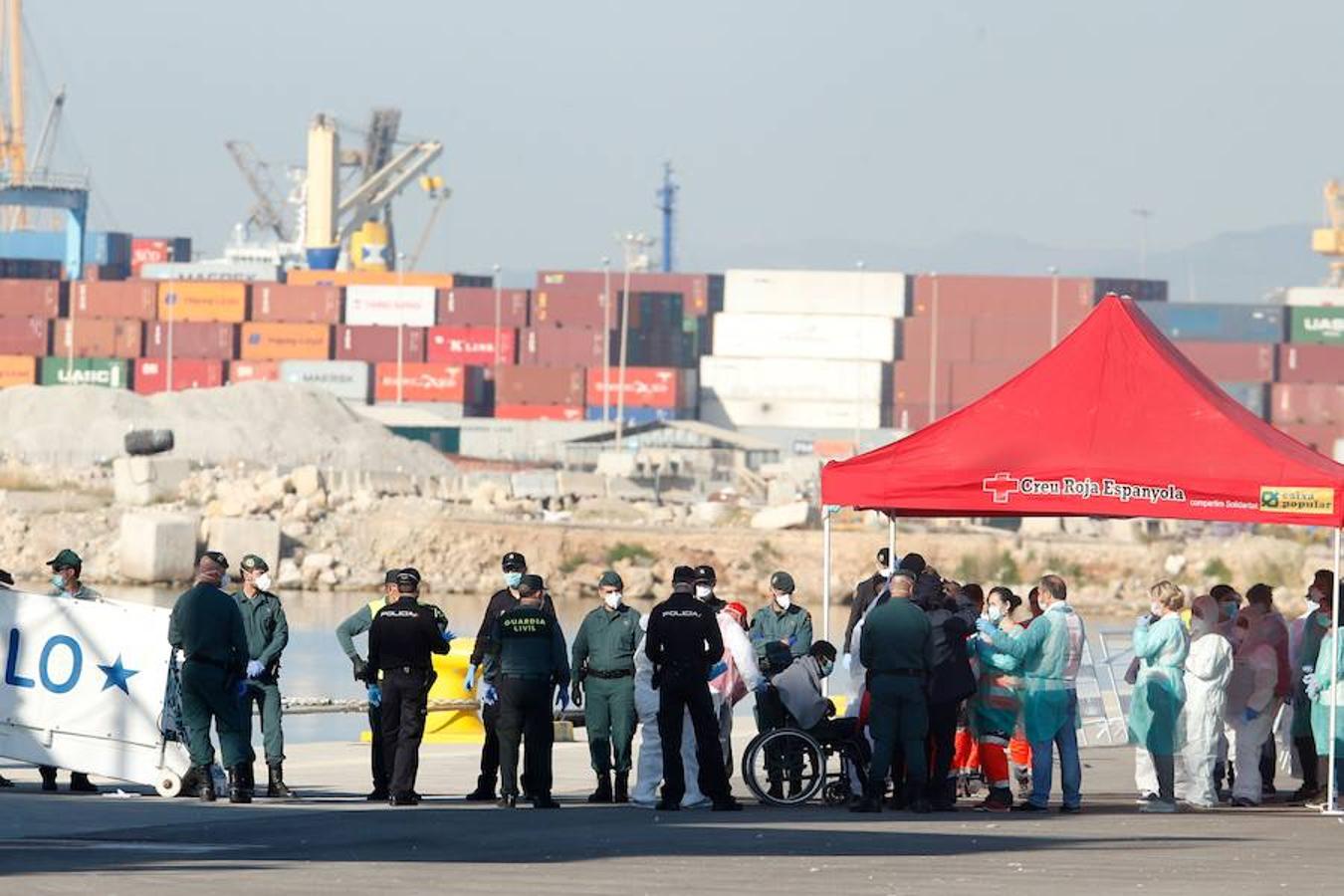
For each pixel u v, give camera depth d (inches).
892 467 3257.9
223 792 3100.4
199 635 2910.9
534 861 2255.2
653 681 2984.7
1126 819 2933.1
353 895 1931.6
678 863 2247.8
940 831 2667.3
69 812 2736.2
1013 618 3339.1
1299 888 2063.2
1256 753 3270.2
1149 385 3260.3
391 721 2984.7
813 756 3110.2
